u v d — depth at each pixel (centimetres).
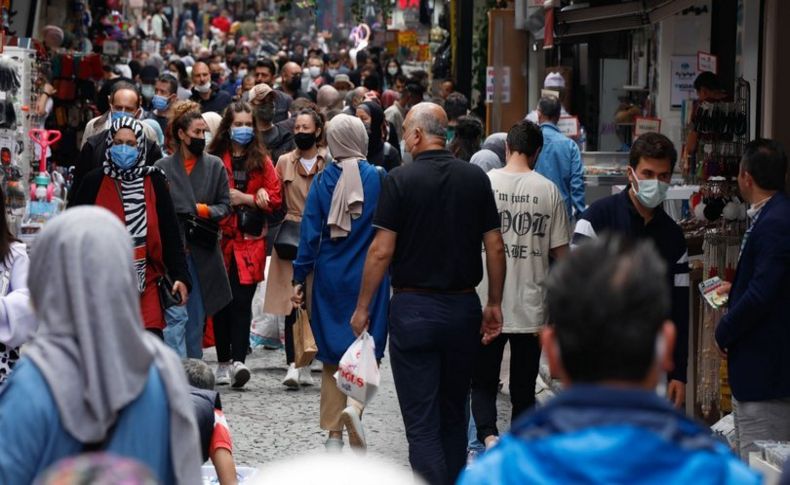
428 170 1984
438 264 1970
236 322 3105
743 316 1912
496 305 2061
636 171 1958
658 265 761
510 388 2305
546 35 3706
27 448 1005
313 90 6638
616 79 4750
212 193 2884
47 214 3469
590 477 691
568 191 3083
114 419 1023
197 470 1067
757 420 1955
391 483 635
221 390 3109
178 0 18600
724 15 3391
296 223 3114
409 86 5934
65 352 1019
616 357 738
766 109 2808
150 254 2394
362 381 2156
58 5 6450
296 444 2581
